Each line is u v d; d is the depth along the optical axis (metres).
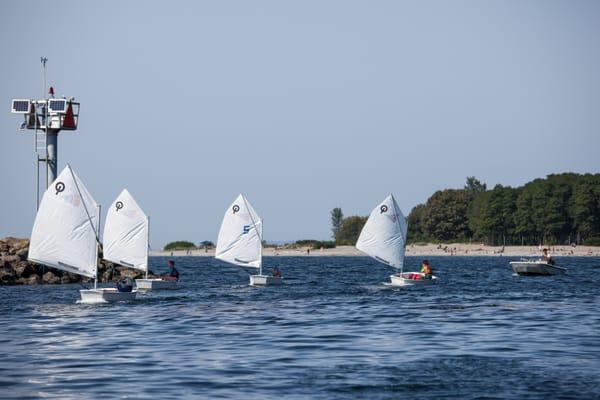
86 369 86.88
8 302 163.75
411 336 111.88
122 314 140.75
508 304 159.00
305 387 78.31
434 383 80.19
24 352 98.25
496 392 76.69
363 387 78.44
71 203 155.25
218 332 116.38
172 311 145.88
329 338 109.94
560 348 100.31
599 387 78.31
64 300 168.62
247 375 83.69
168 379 81.62
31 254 153.00
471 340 107.69
